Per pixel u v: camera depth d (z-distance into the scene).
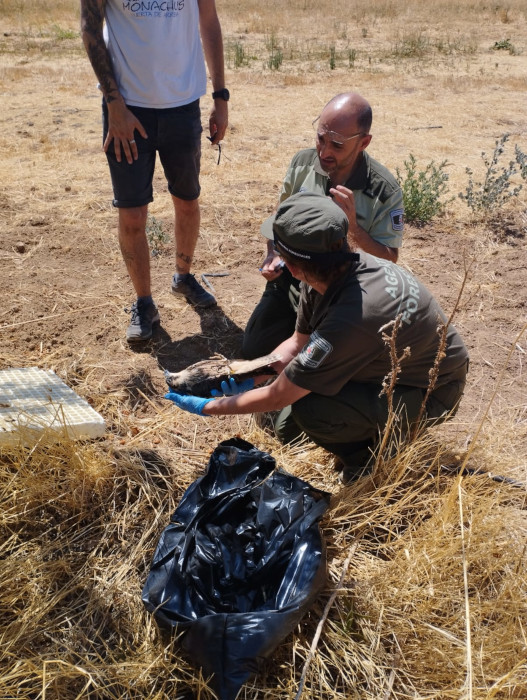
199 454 3.12
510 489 2.77
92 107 8.71
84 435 2.95
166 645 2.19
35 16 17.34
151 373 3.70
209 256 4.99
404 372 2.70
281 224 2.42
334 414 2.71
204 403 2.74
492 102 9.66
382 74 11.55
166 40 3.51
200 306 4.32
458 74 11.84
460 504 2.38
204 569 2.29
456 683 2.12
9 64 11.52
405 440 2.79
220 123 4.18
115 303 4.32
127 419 3.33
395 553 2.54
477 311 4.37
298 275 2.52
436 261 4.99
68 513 2.73
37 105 8.70
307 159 3.49
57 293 4.39
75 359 3.76
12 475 2.72
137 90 3.56
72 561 2.53
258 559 2.36
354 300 2.47
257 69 11.94
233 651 2.06
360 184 3.28
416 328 2.58
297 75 11.36
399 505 2.60
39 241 5.04
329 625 2.28
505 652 2.13
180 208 4.02
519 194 6.18
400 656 2.23
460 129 8.24
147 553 2.58
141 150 3.65
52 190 5.95
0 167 6.43
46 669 2.14
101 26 3.38
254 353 3.61
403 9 20.73
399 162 6.95
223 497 2.50
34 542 2.60
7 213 5.44
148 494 2.80
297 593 2.21
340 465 3.04
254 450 2.71
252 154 7.11
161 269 4.79
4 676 2.04
